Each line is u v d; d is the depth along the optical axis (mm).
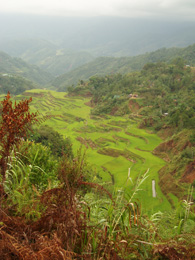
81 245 2176
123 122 84500
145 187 36438
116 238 2330
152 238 2605
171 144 54906
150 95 102438
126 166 48656
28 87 198750
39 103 117375
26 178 3068
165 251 2369
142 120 79062
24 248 1765
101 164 50000
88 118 95375
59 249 1809
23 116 2615
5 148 2635
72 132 76875
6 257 1782
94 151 58750
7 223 2207
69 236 2191
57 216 2293
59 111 104375
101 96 117188
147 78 121500
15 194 2672
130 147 62156
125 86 120562
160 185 37750
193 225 2844
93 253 2188
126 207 2553
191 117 64312
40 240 1981
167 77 118375
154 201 32344
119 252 2328
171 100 91000
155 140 67562
